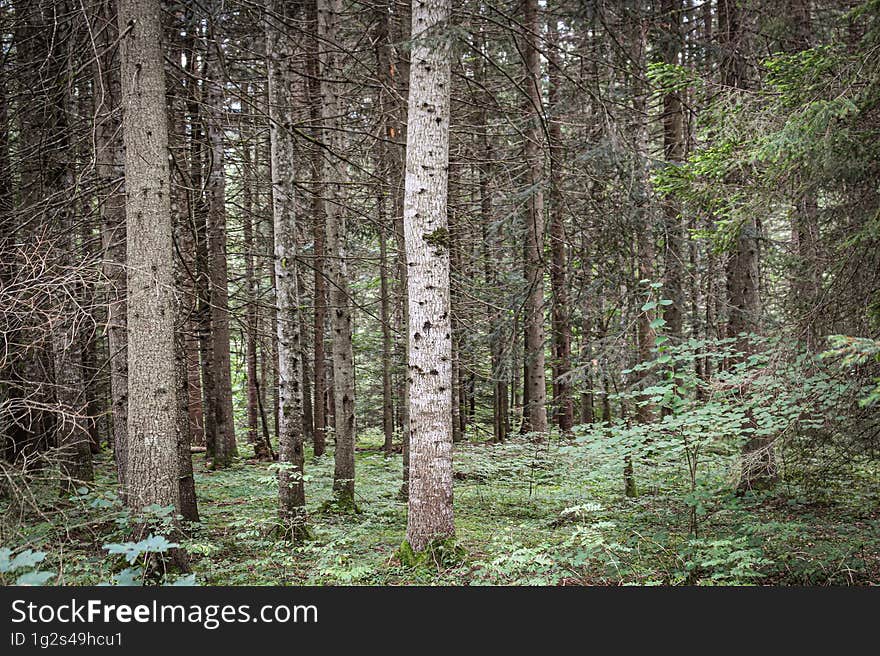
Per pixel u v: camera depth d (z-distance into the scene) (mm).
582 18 7734
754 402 6062
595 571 6414
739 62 8680
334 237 10438
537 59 12047
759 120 5738
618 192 8203
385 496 11648
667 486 9305
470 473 11656
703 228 7836
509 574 6176
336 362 10383
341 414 10250
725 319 11062
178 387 8602
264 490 11617
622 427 7066
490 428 22781
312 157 11117
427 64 6707
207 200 11367
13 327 5691
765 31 8148
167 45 8148
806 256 6074
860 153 5250
